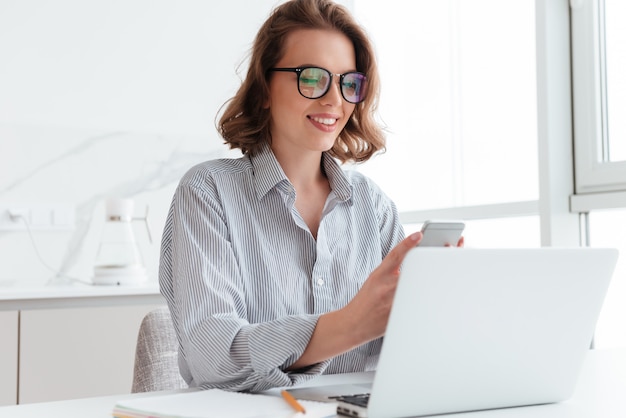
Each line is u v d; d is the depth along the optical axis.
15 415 1.02
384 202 1.67
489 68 3.07
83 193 3.31
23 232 3.20
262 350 1.13
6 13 3.20
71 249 3.28
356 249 1.54
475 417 1.01
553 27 2.61
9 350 2.58
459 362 0.99
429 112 3.44
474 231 3.14
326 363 1.18
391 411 0.97
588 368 1.40
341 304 1.47
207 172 1.42
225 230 1.37
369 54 1.51
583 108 2.58
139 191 3.42
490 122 3.07
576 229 2.63
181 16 3.52
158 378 1.65
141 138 3.43
